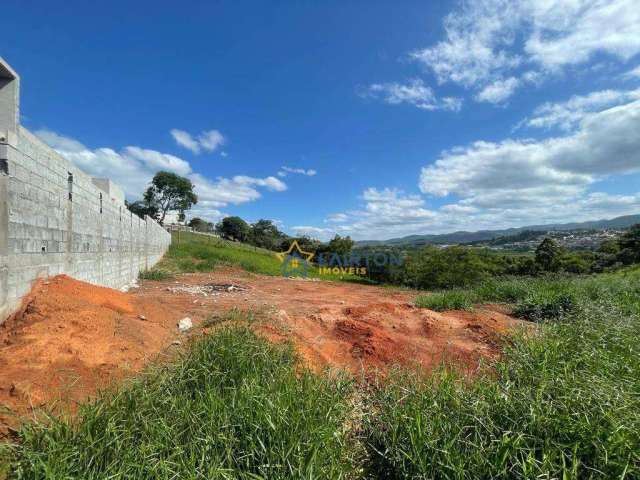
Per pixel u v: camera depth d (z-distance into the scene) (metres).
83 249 5.76
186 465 1.82
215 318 5.11
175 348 3.84
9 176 3.43
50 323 3.45
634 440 1.91
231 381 2.74
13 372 2.66
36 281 4.04
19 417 2.06
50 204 4.43
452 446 2.04
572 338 3.87
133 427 2.02
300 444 1.97
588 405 2.24
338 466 1.99
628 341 3.69
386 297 11.68
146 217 13.30
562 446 1.95
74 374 2.83
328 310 6.71
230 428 2.11
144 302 5.55
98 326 3.70
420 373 3.20
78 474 1.71
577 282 8.52
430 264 18.19
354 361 4.11
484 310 7.05
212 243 32.56
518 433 2.03
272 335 4.28
